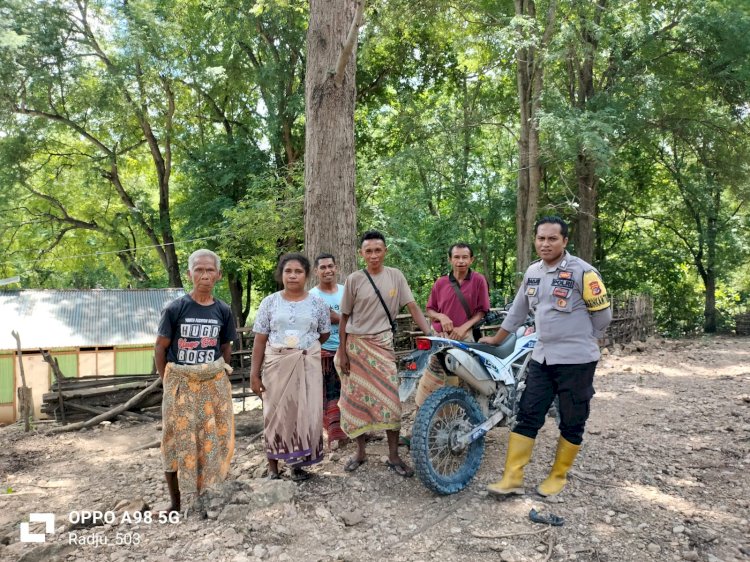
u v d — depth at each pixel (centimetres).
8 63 1684
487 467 430
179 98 2180
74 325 1568
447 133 1747
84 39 1933
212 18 1959
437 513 357
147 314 1666
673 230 2317
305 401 398
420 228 1781
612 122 1450
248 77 2084
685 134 1752
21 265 2378
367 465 438
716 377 788
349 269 655
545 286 369
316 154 650
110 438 646
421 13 1414
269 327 405
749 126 1738
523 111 1650
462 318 471
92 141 2152
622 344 1205
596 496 372
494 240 2278
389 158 1600
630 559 296
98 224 2459
